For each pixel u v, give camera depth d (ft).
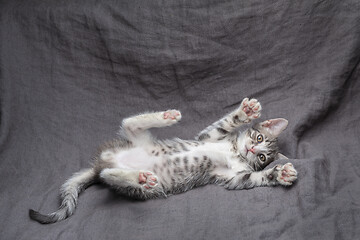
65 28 2.44
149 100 2.51
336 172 2.04
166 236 1.71
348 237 1.65
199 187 2.10
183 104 2.50
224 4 2.33
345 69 2.30
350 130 2.36
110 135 2.48
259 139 2.23
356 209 1.76
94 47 2.45
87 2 2.44
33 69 2.48
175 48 2.41
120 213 1.86
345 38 2.28
